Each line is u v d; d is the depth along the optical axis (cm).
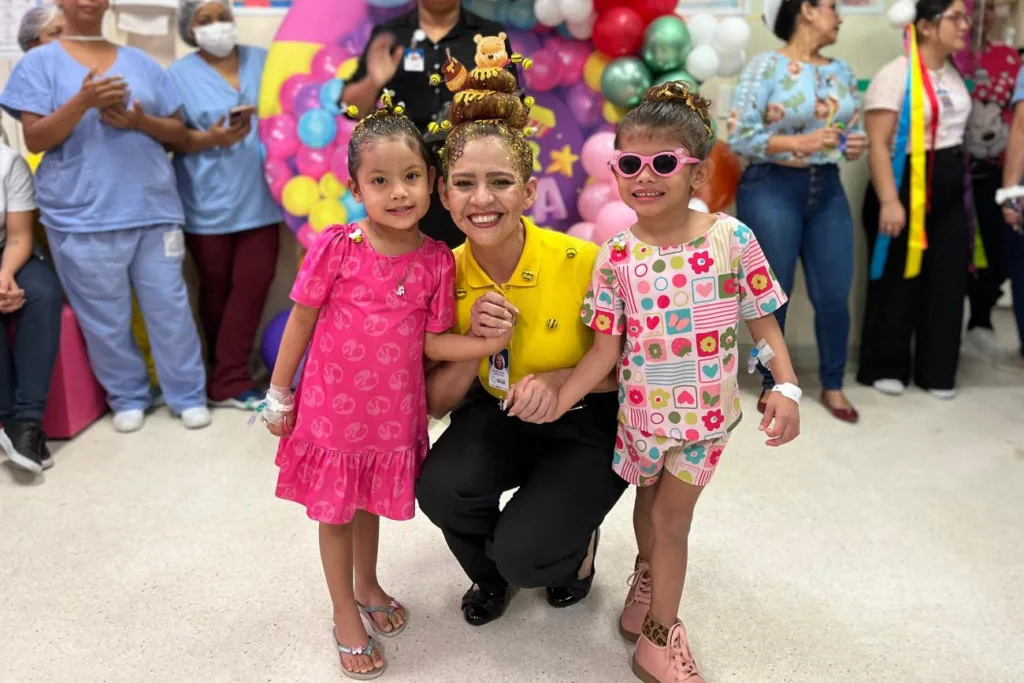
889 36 315
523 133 136
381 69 254
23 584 180
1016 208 281
